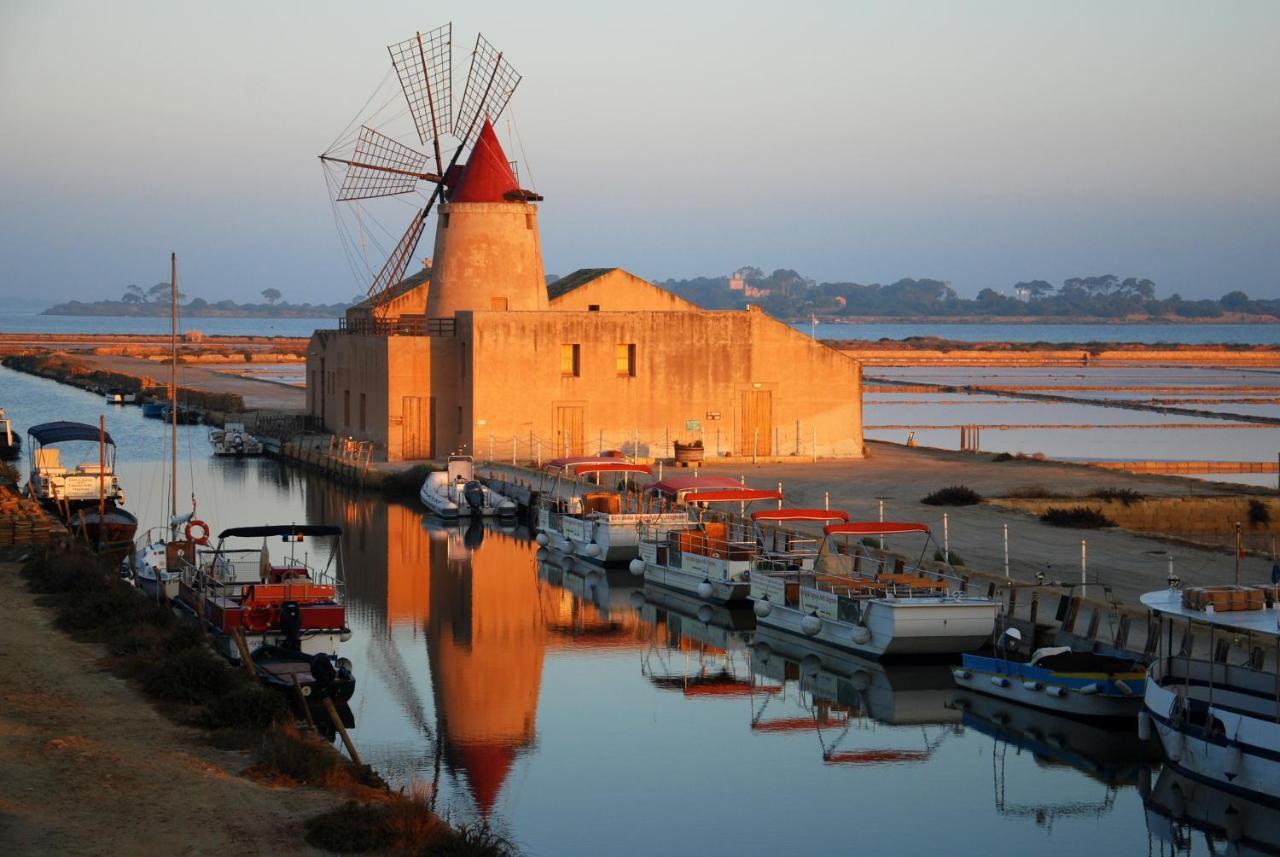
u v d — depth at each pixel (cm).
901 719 3425
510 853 2458
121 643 3341
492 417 7288
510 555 5522
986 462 7556
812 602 3984
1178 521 6047
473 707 3475
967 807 2859
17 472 7312
